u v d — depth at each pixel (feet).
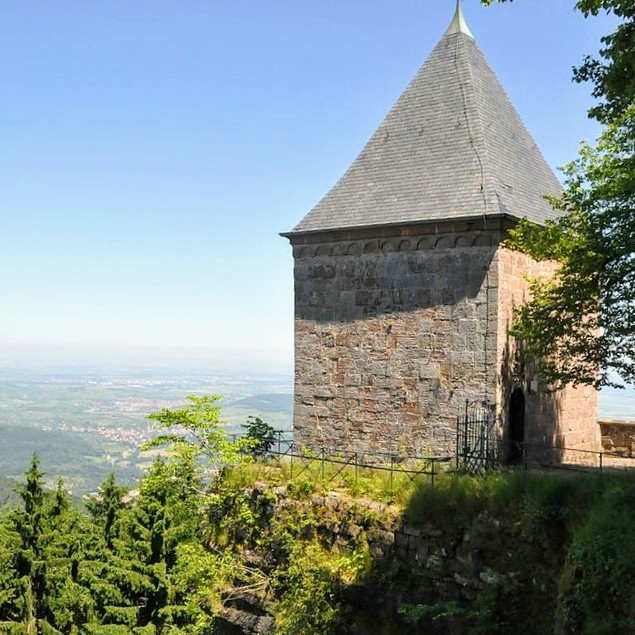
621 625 34.55
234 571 57.52
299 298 72.90
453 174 66.54
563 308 56.13
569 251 54.80
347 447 68.95
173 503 64.39
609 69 42.37
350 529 53.16
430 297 64.80
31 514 67.72
